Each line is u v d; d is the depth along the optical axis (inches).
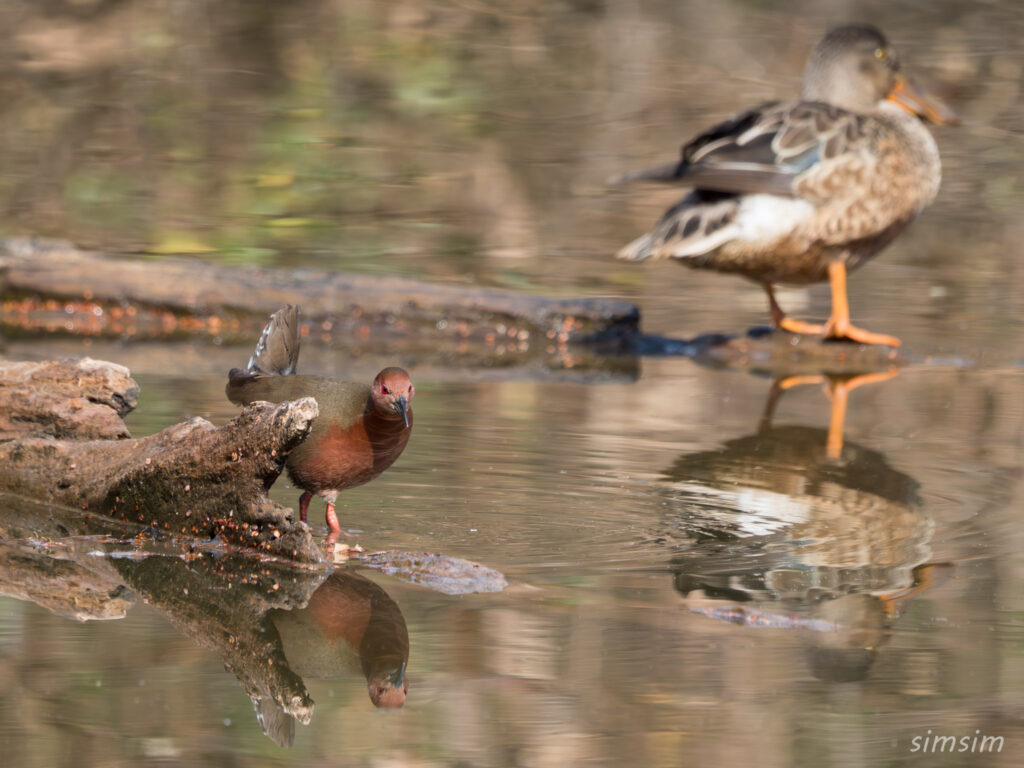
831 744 237.0
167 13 1123.9
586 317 595.2
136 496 352.2
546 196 816.3
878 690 257.4
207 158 866.8
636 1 1161.4
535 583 310.0
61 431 381.4
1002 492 386.0
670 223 530.6
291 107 975.0
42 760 229.6
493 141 924.0
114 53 1061.1
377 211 781.3
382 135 930.7
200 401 468.8
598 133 943.7
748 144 528.1
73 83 997.8
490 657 270.8
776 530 349.4
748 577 314.7
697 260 547.5
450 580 311.7
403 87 1016.2
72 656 272.1
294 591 307.9
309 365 548.1
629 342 593.6
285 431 318.3
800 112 538.0
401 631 283.9
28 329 599.5
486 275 669.9
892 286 669.9
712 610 293.7
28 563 325.1
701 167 522.9
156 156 864.3
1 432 384.8
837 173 525.3
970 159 885.2
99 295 618.2
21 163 837.8
